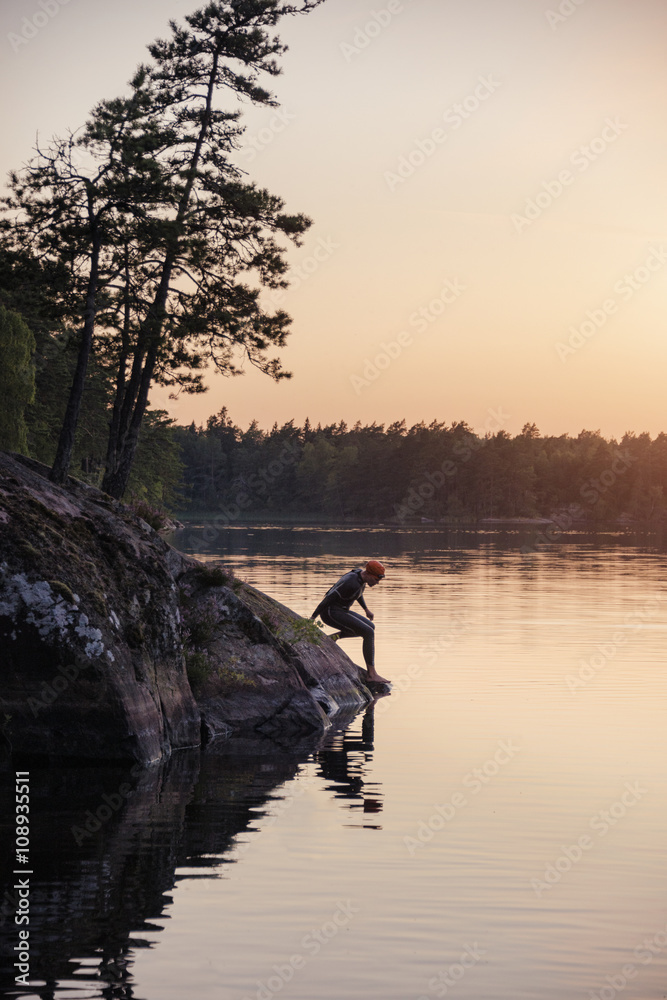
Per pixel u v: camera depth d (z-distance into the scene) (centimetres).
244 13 2411
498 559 6003
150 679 1327
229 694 1473
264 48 2438
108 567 1376
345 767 1184
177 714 1359
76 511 1443
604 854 842
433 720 1464
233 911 713
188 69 2450
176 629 1427
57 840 882
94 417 6631
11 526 1269
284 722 1452
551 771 1138
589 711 1511
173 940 663
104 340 2386
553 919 702
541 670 1902
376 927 686
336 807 995
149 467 9212
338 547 7231
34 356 5931
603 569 5097
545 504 18262
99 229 2011
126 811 987
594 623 2645
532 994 590
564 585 3978
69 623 1227
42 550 1272
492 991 593
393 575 4509
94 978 607
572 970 624
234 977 611
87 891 750
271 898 738
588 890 758
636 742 1291
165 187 2045
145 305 2320
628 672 1872
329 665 1669
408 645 2227
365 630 1806
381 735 1376
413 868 805
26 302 2275
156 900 732
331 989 595
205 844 869
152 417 8575
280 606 1792
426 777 1120
